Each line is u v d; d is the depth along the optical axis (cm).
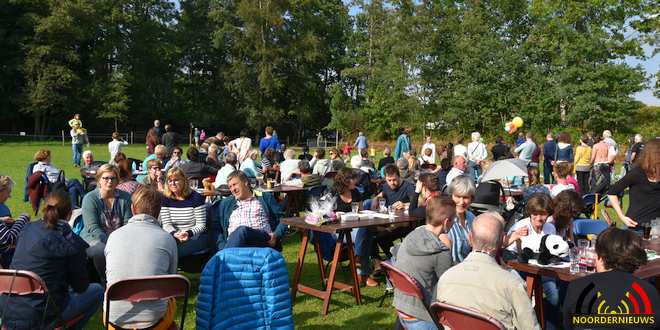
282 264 404
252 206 596
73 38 3950
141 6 4466
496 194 658
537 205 454
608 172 1318
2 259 477
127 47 4328
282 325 395
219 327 382
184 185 595
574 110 3008
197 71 5047
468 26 3725
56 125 4347
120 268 372
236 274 392
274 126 4775
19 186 1404
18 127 4359
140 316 365
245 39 4500
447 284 321
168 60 4625
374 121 4153
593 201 918
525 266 401
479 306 306
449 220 397
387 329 506
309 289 571
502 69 3462
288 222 571
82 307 389
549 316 448
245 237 539
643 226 488
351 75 4509
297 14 4581
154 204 408
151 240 383
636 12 2962
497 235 318
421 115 3862
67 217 379
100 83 4159
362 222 562
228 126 4944
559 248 407
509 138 3309
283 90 4838
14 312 344
